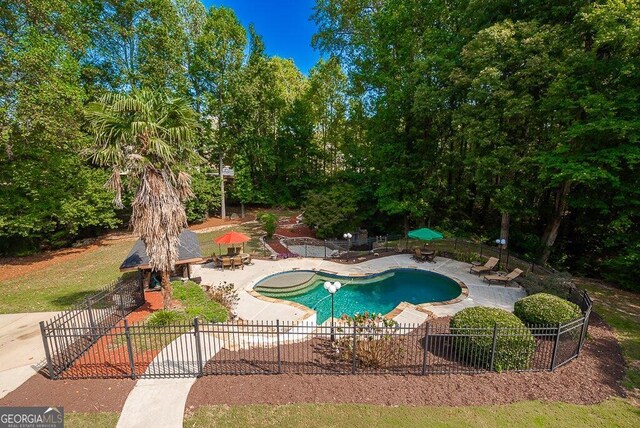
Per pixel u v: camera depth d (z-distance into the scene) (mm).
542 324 8633
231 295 12492
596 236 17594
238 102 29750
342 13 26031
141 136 9312
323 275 16719
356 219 26375
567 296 11391
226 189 36438
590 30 13133
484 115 15594
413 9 21328
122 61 24047
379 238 24453
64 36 17734
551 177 14250
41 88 15336
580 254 18531
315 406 6363
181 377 7289
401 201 22328
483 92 15094
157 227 9625
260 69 31922
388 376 7371
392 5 21984
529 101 13781
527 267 16469
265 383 7105
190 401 6508
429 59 18859
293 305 12164
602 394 6832
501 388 6973
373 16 23797
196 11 28000
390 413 6176
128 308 10688
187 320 9859
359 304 13625
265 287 14984
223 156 31875
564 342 8336
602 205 13734
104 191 22094
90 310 8812
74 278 15328
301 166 38000
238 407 6340
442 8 20656
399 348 7949
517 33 14445
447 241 22312
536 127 16266
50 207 19125
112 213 22703
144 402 6469
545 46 13594
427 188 21688
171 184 10297
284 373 7477
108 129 8992
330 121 38562
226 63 28734
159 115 9852
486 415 6137
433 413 6184
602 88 12836
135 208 9562
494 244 22172
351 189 26234
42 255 20328
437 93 18516
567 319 8312
